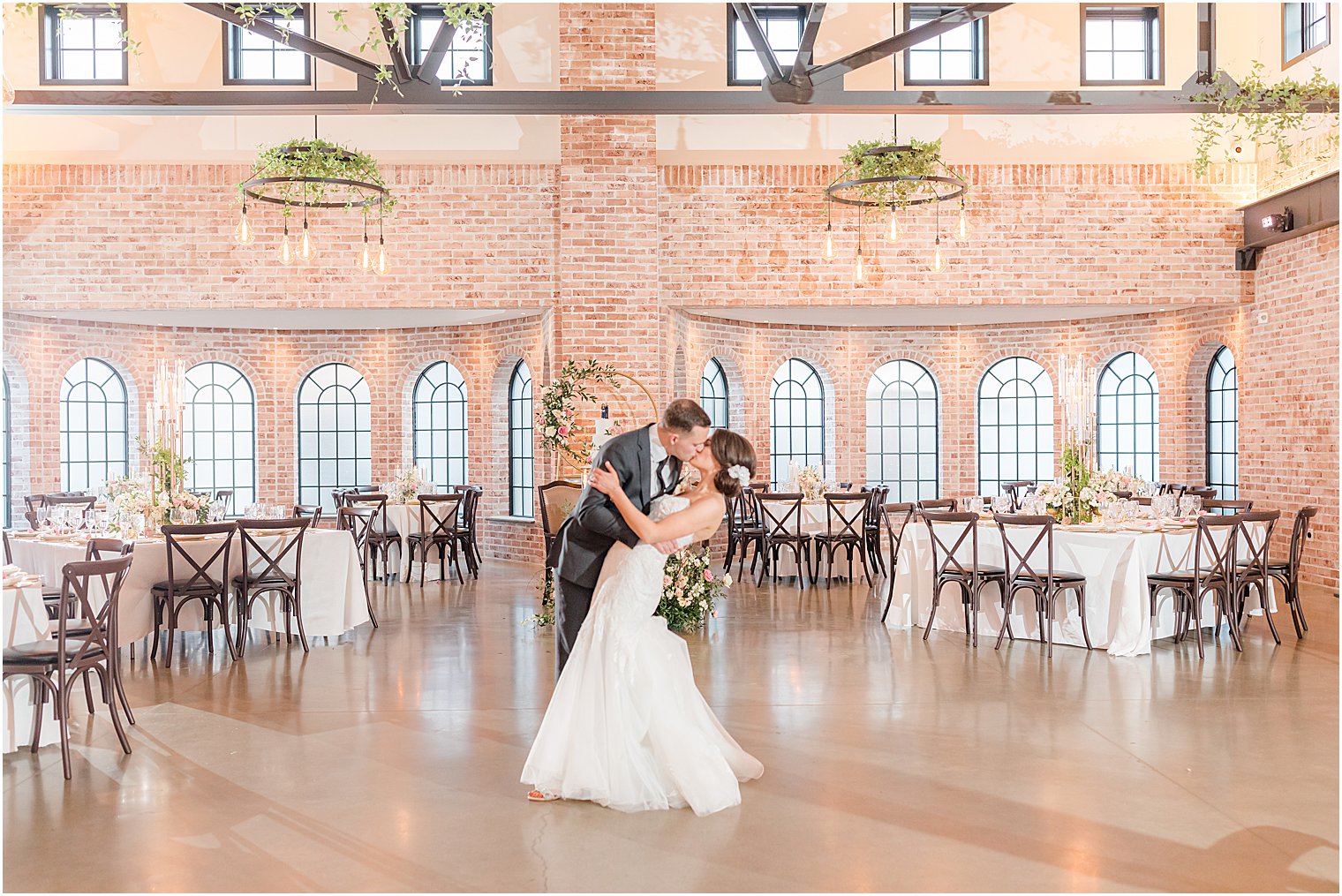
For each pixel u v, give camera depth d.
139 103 8.19
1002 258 10.36
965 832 3.84
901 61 10.34
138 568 6.90
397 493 10.91
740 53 10.24
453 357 12.73
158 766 4.68
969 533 7.64
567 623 4.56
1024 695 5.88
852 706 5.65
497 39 10.07
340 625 7.57
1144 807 4.09
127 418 12.18
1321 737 5.02
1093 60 10.43
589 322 9.80
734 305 10.28
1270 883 3.40
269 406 12.99
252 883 3.44
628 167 9.87
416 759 4.79
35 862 3.61
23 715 4.96
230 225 10.04
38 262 9.92
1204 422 11.70
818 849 3.69
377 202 8.54
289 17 7.46
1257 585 7.36
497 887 3.40
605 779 4.12
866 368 13.68
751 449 4.31
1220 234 10.41
